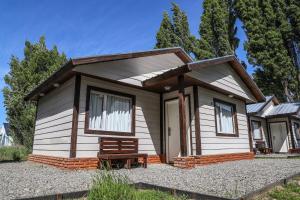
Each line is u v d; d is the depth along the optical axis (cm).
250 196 372
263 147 1764
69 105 759
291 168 699
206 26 2702
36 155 979
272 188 436
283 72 2314
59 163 737
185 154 753
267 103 1925
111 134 798
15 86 1855
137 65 895
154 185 440
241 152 1116
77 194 376
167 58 1025
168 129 966
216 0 2711
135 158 830
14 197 372
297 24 2330
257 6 2502
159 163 918
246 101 1241
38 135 1018
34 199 344
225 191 409
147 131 916
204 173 627
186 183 486
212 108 963
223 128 1030
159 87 911
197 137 852
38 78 1905
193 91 894
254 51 2444
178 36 2748
